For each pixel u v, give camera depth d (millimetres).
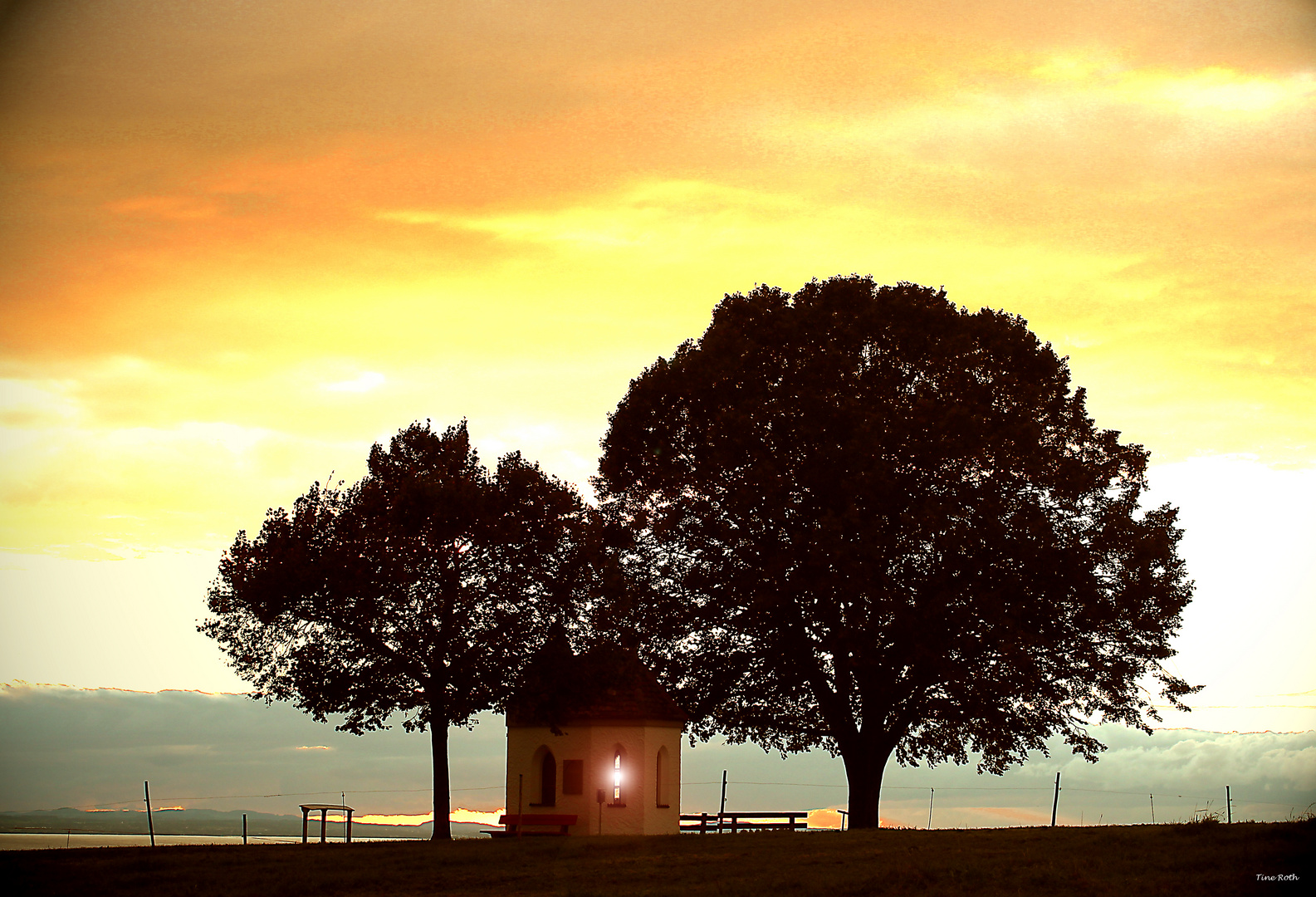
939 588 44719
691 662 50031
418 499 43562
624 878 30078
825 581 44406
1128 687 47250
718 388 48500
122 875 31500
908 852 31969
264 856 35594
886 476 44375
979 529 44406
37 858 35688
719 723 49969
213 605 44312
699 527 49281
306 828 43031
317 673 42781
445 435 47562
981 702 45500
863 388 47125
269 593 42031
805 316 48594
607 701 49000
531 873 31469
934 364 47406
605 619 46375
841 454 44875
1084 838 33062
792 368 48250
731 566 48406
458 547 44656
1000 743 47531
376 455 46938
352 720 43531
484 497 44250
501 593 44500
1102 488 47500
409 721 44156
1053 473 46344
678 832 49000
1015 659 43406
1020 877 26703
